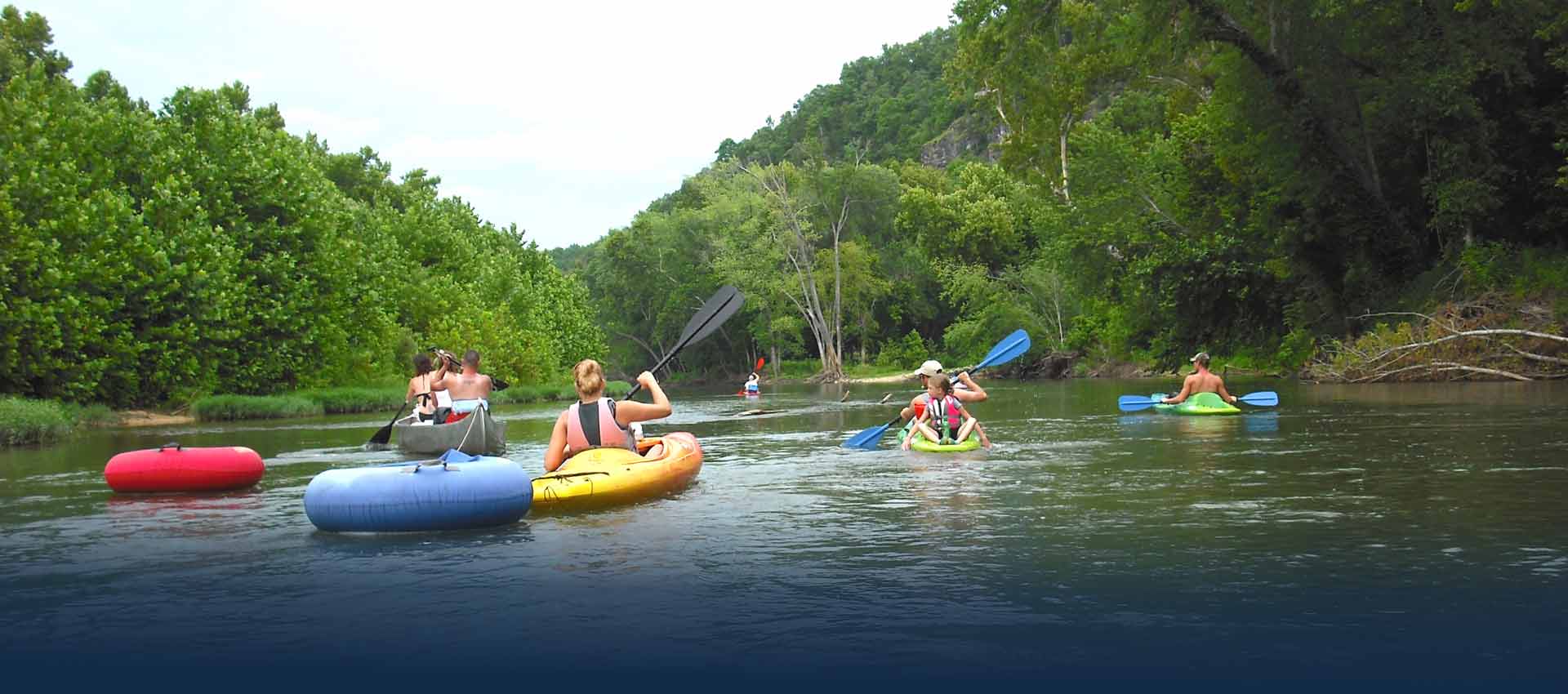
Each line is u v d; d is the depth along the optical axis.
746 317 70.19
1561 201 23.31
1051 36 27.34
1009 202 64.62
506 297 43.69
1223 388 15.23
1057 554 4.76
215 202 24.86
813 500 6.62
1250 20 24.61
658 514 6.14
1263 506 6.00
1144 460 8.68
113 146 23.78
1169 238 29.86
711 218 65.25
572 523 5.81
